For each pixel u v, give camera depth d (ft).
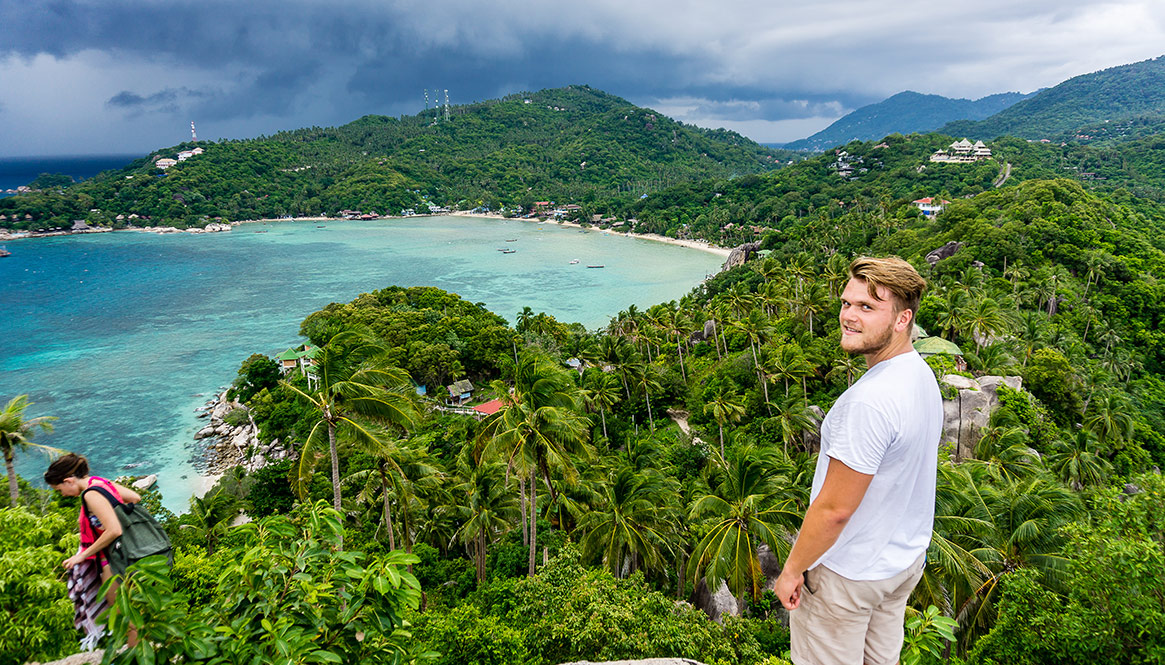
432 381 275.18
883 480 10.58
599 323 404.98
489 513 113.09
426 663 19.44
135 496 20.47
